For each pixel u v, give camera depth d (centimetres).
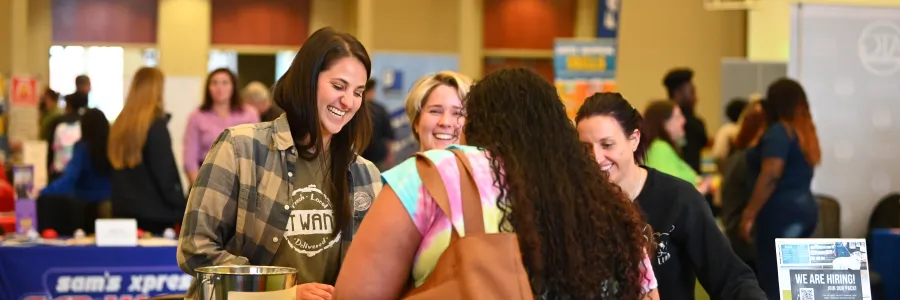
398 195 180
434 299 173
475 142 189
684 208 255
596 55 953
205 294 205
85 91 849
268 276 203
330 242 240
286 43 1272
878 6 679
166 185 510
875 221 651
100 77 1283
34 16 1223
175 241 490
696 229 254
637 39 1091
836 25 678
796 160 532
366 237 179
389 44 1238
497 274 173
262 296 203
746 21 1079
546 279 181
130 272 469
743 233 544
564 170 186
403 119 1046
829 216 612
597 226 187
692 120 681
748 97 935
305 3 1273
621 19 1092
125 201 505
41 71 1225
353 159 248
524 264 179
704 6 1084
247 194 234
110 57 1284
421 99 325
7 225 511
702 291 312
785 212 531
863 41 679
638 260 194
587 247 184
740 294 245
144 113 508
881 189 679
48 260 461
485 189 179
